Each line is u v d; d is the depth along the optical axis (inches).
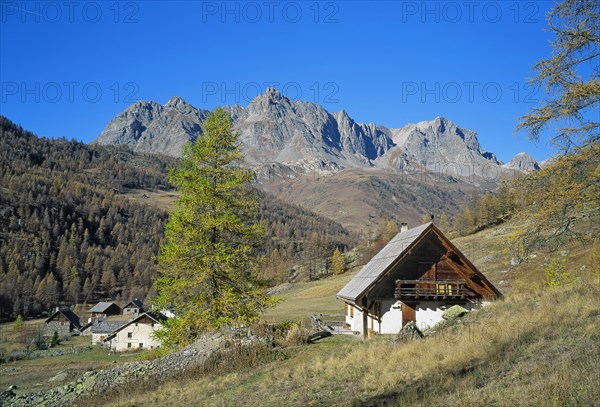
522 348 565.9
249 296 1072.8
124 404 710.5
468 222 5241.1
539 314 665.6
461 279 1256.8
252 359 841.5
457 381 506.0
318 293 3860.7
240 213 1087.6
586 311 623.8
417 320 1242.0
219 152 1094.4
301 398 571.5
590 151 646.5
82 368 2066.9
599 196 639.1
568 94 653.3
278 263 5905.5
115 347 3088.1
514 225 730.8
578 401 374.3
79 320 4921.3
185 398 686.5
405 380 557.9
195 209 1057.5
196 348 931.3
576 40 668.1
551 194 663.1
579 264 2081.7
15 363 2672.2
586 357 473.1
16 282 5654.5
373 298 1246.3
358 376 619.2
